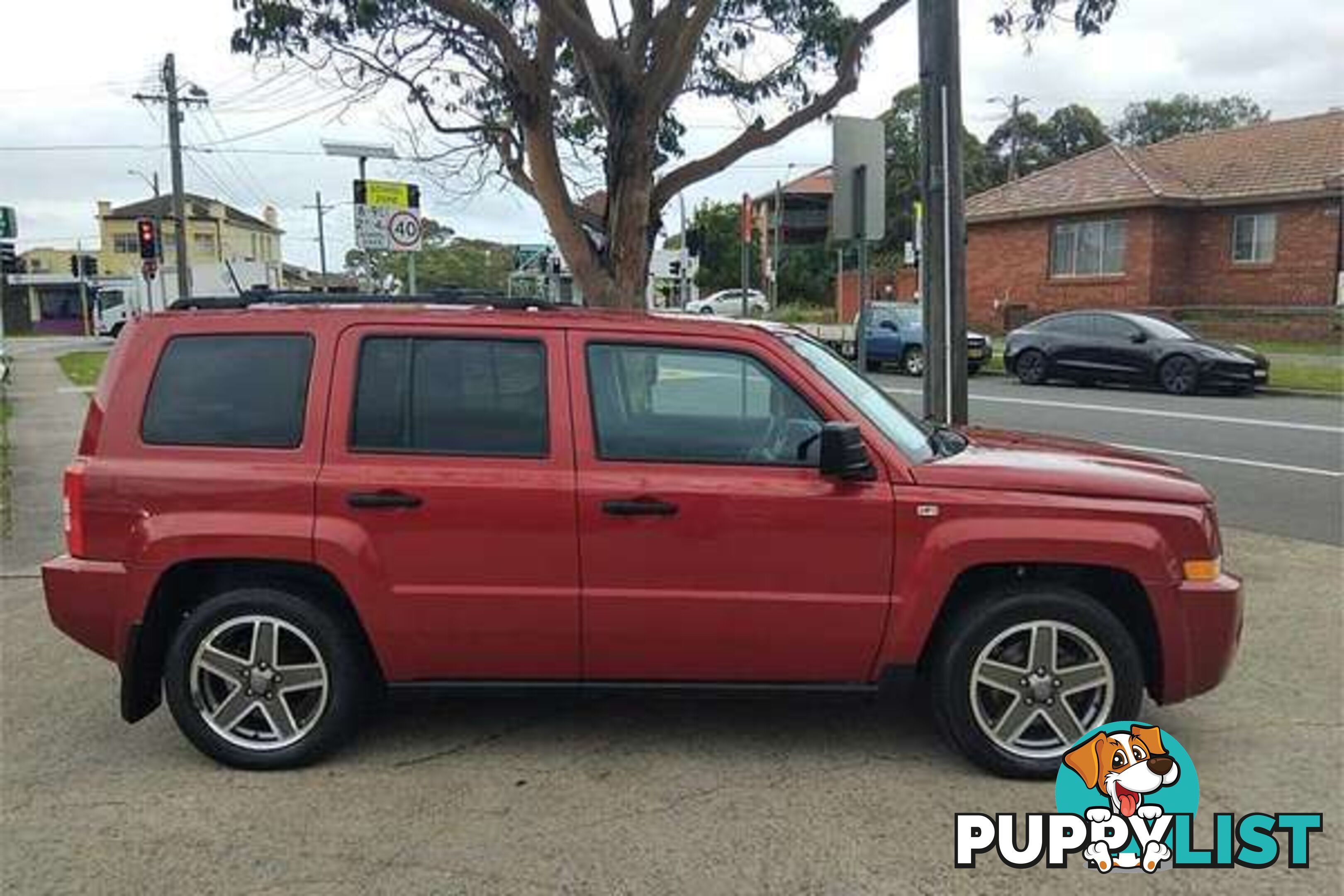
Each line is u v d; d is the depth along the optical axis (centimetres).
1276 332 2644
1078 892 353
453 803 415
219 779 438
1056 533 419
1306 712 495
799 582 428
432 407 440
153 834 394
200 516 434
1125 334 2059
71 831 396
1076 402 1842
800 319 4253
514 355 441
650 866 368
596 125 1126
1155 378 1995
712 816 403
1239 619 436
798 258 5750
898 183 5069
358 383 441
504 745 466
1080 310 2478
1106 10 959
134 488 436
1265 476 1126
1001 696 434
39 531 905
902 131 5138
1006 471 433
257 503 433
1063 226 3077
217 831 395
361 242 1400
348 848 382
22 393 2167
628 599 429
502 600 431
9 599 711
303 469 435
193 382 446
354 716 450
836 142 902
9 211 1880
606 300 895
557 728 484
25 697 536
